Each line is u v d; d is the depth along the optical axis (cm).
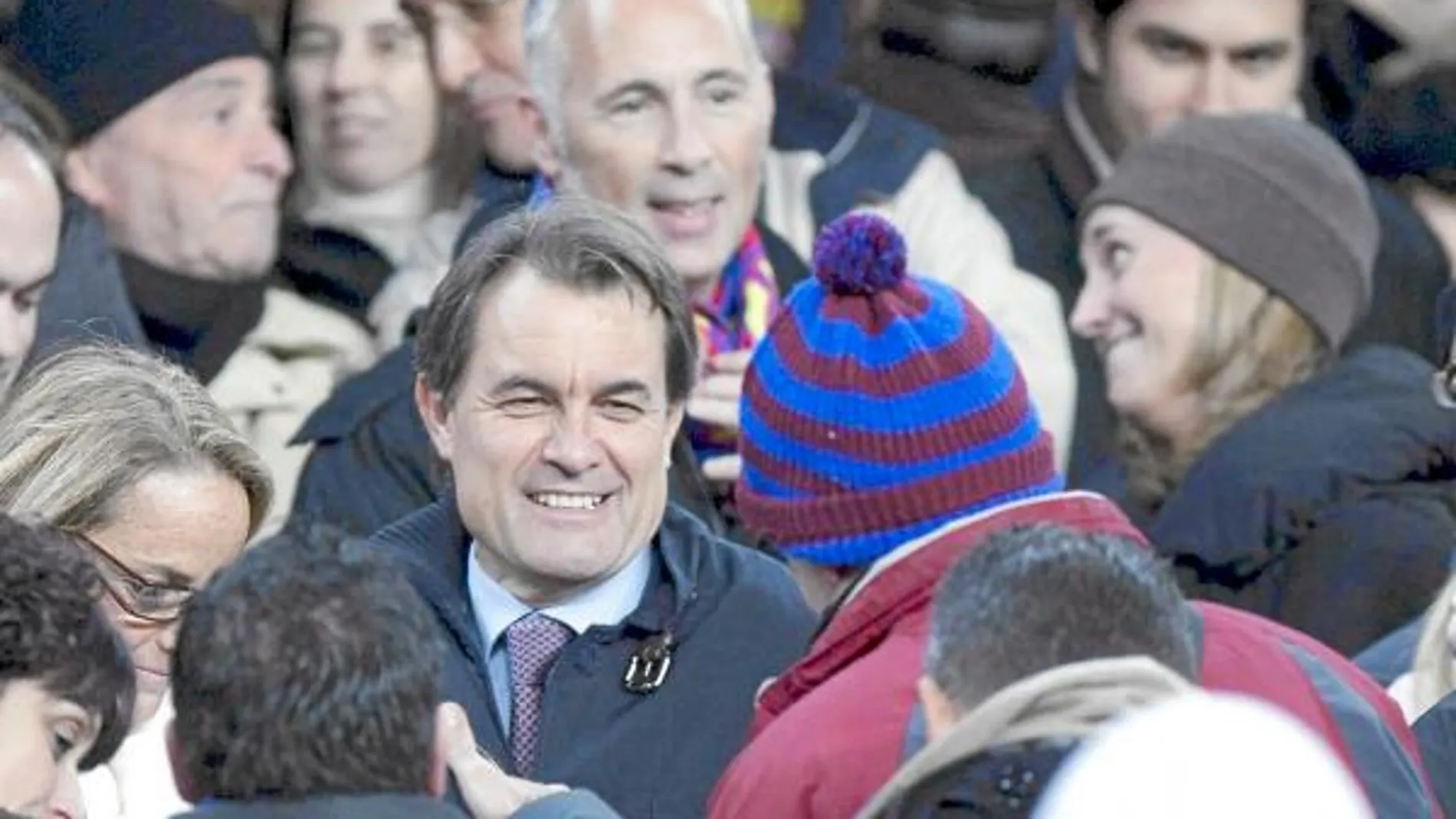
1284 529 1584
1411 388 1602
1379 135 1648
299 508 1501
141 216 1555
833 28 1619
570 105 1545
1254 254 1627
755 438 995
